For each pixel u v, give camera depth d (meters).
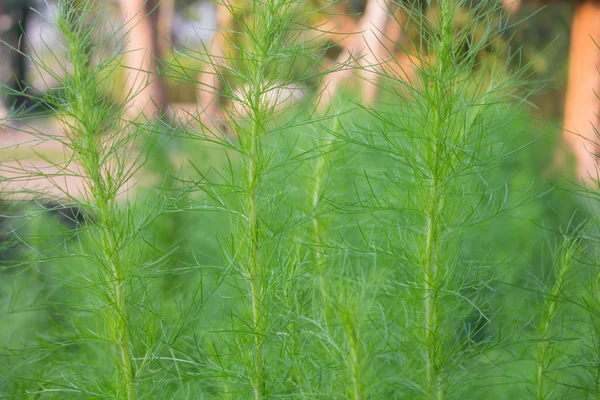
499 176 3.28
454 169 2.72
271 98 2.68
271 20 2.62
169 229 3.21
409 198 2.75
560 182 3.53
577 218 3.29
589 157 4.10
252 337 2.72
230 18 4.89
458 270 2.86
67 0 2.64
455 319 2.93
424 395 2.70
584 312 2.97
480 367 2.84
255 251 2.69
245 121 2.68
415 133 2.70
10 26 8.61
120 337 2.68
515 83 2.78
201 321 3.04
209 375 2.72
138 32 6.00
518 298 3.08
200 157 3.37
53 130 2.82
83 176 2.65
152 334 2.71
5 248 2.97
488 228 3.18
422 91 2.72
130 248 2.73
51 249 2.74
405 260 2.76
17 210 3.05
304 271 2.77
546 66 5.59
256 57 2.63
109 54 2.66
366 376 2.59
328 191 2.98
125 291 2.73
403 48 2.67
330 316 2.73
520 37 5.81
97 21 2.66
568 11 6.17
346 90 3.25
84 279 2.79
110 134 2.66
